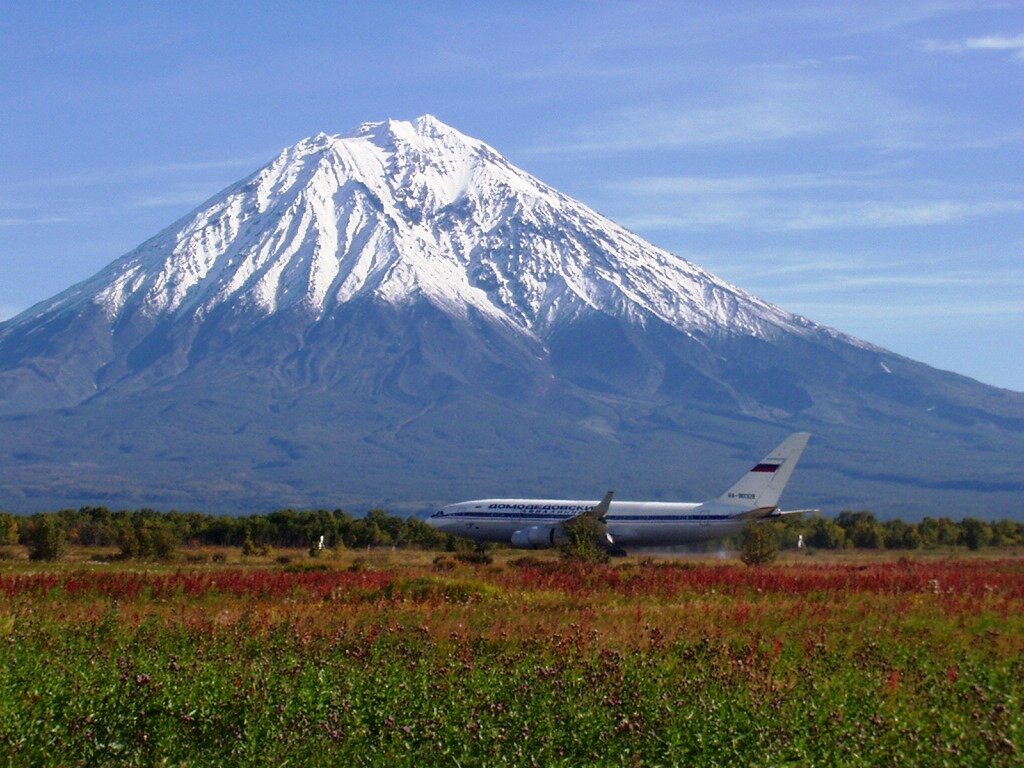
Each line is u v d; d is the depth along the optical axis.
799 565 81.88
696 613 44.16
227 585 52.97
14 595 47.44
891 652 34.72
